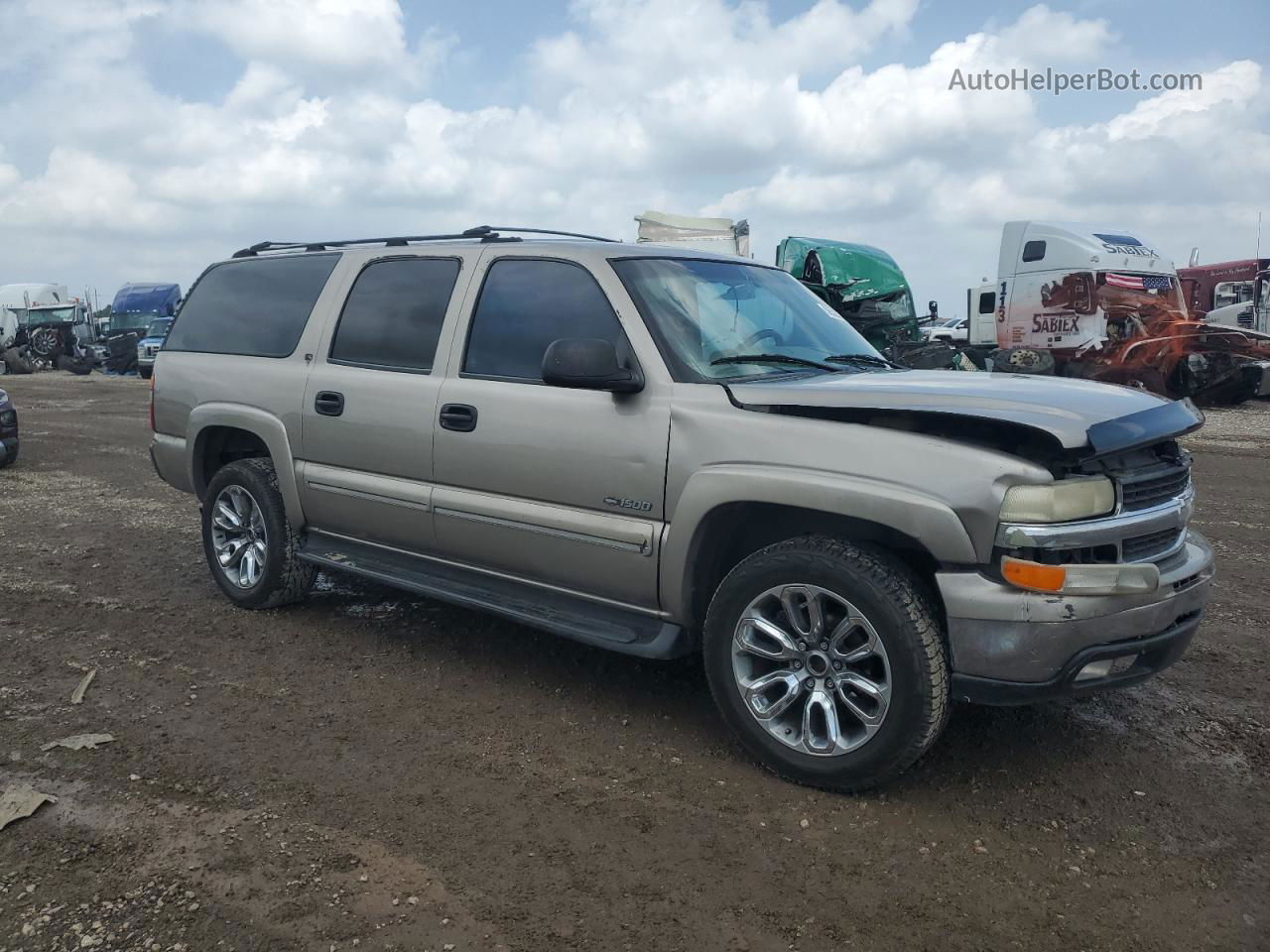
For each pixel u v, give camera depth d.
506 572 4.22
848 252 18.05
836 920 2.64
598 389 3.65
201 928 2.57
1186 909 2.72
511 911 2.66
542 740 3.75
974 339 22.67
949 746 3.71
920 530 3.06
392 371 4.58
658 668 4.54
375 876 2.82
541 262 4.19
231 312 5.60
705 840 3.04
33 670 4.43
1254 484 9.80
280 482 5.09
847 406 3.26
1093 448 2.97
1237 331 17.17
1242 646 4.88
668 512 3.61
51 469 10.72
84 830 3.05
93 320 37.91
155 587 5.83
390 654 4.70
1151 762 3.61
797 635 3.37
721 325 3.99
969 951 2.53
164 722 3.88
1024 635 2.99
